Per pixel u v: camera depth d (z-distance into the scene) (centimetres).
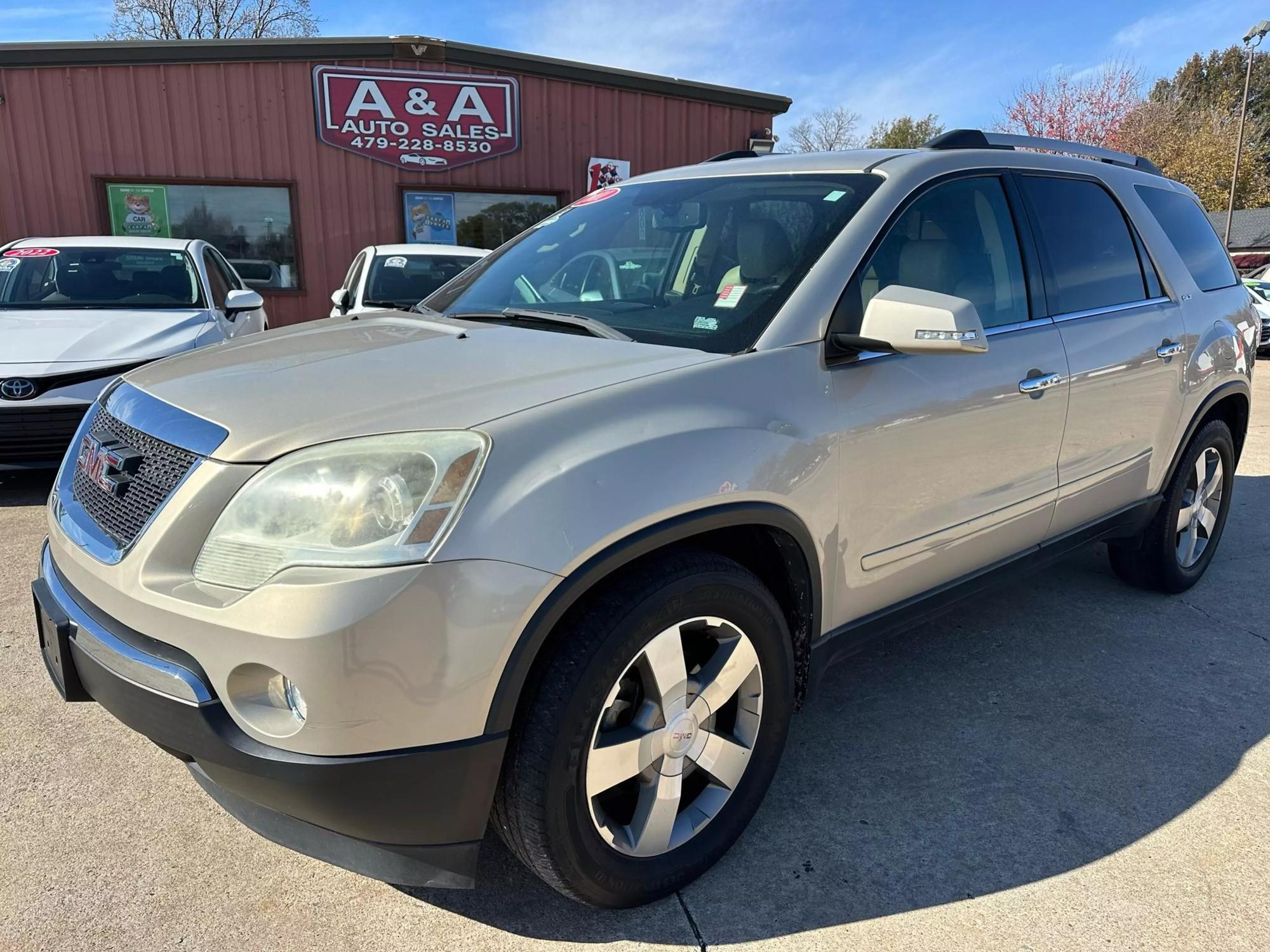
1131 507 361
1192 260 395
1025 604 404
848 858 231
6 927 199
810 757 277
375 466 169
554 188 1275
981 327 217
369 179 1200
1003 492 284
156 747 274
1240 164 3722
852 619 251
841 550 234
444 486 168
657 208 298
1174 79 6281
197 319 604
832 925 207
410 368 210
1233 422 429
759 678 221
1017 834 241
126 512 192
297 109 1158
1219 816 250
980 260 283
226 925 203
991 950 200
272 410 188
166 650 177
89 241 691
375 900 212
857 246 244
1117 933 205
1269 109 5847
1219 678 332
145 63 1105
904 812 250
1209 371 378
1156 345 344
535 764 179
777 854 232
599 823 196
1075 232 326
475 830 181
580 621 183
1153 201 381
